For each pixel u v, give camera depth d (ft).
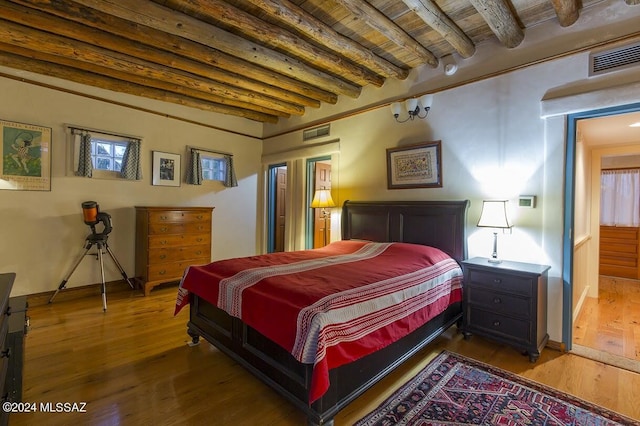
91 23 8.23
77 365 7.45
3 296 4.29
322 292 5.89
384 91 12.57
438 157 10.81
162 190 14.80
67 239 12.37
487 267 8.47
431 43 10.02
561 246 8.43
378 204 12.07
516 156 9.20
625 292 13.80
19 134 11.29
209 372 7.25
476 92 10.02
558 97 8.40
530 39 9.00
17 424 5.42
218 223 16.85
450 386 6.67
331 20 8.85
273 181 18.76
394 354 6.71
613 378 7.00
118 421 5.58
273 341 5.87
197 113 15.84
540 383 6.79
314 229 16.33
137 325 9.89
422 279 7.77
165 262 13.44
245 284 6.77
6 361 4.62
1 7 7.77
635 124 9.68
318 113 15.21
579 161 9.93
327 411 5.19
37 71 11.21
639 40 7.37
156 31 9.09
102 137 13.02
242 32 9.52
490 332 8.45
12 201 11.27
